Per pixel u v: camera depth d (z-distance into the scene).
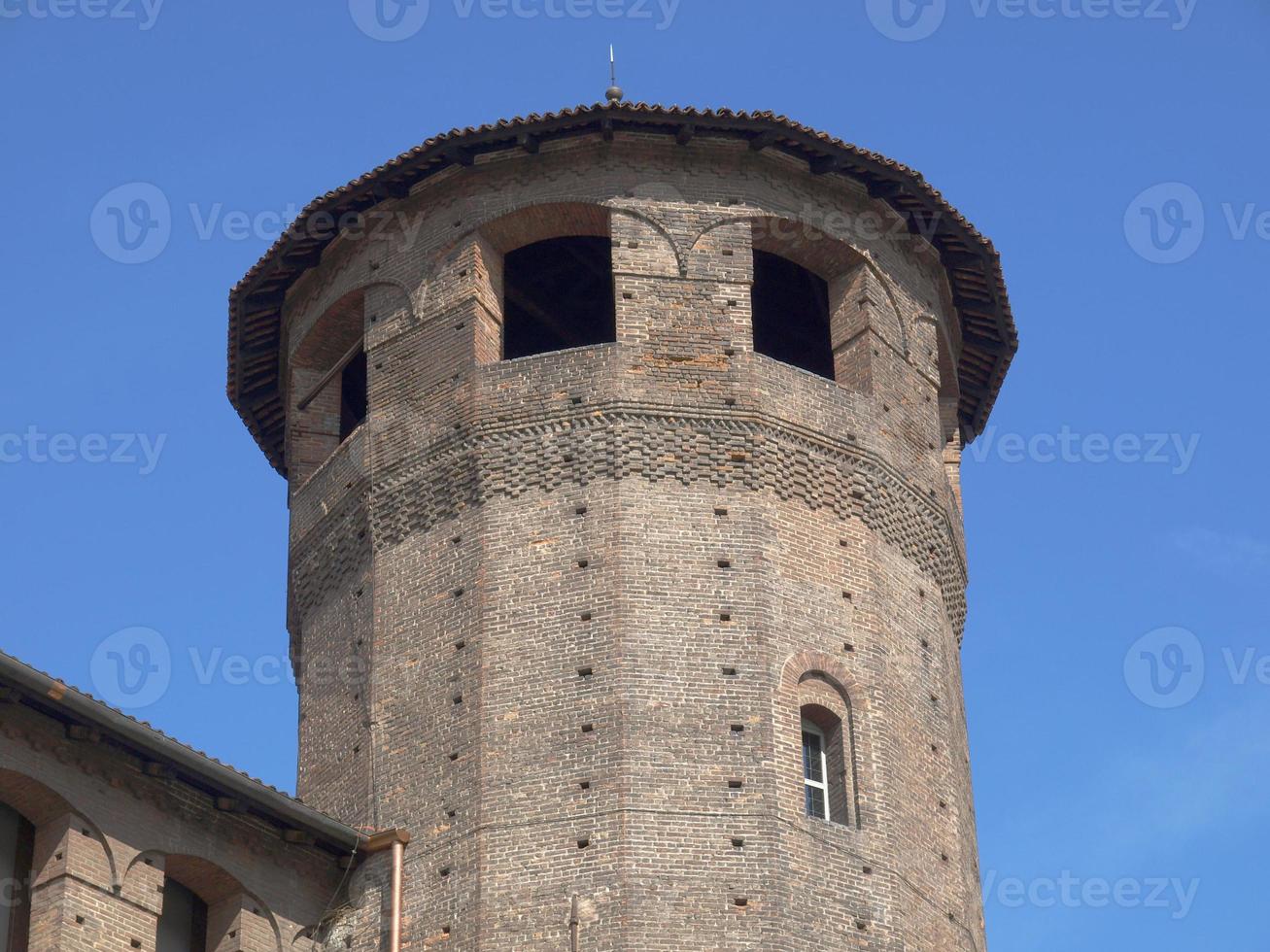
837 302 127.81
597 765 112.12
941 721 120.81
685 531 117.50
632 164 125.38
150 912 105.88
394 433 123.56
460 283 124.56
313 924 112.12
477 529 118.94
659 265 123.19
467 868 111.69
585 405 119.88
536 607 116.44
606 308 138.75
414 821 114.44
